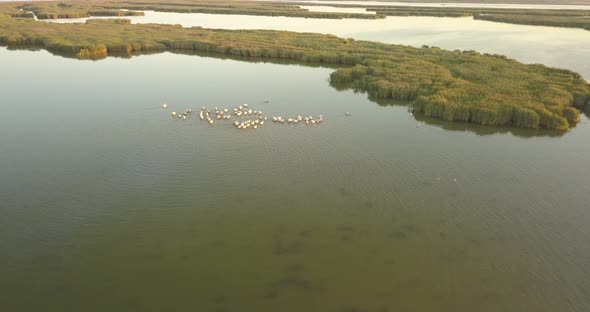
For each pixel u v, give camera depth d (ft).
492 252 84.23
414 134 138.72
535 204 99.71
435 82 177.99
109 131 134.92
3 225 90.07
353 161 119.03
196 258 82.12
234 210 96.43
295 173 112.16
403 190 105.29
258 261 81.66
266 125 141.90
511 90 165.07
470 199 101.71
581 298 73.20
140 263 80.59
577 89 169.17
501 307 71.41
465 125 147.54
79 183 105.60
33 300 71.87
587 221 93.50
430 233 89.76
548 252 84.12
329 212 96.37
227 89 180.34
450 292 74.64
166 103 160.25
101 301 72.02
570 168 116.88
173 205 97.71
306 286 75.82
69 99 164.45
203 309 70.64
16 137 130.21
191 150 123.03
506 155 124.77
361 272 79.15
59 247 84.33
